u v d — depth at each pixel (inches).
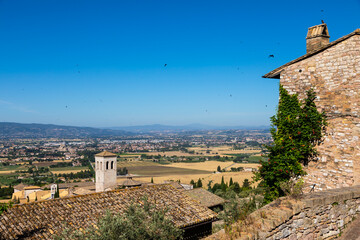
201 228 821.9
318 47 641.6
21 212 724.0
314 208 372.8
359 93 546.9
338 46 575.5
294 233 348.5
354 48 555.5
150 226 452.8
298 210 355.9
